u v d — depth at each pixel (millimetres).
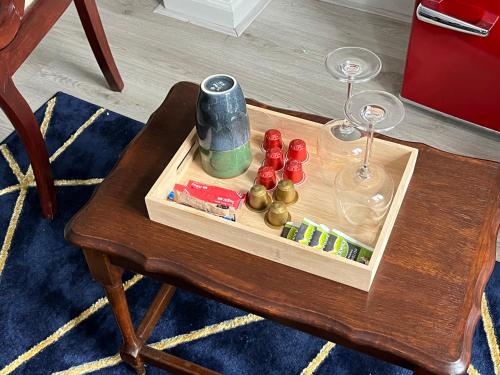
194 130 1130
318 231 998
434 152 1128
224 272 981
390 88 1934
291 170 1086
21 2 1362
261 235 958
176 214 1012
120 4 2264
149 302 1466
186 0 2154
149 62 2057
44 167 1547
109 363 1374
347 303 939
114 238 1032
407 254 990
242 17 2172
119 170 1126
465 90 1728
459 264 975
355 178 1054
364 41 2090
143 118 1887
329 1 2230
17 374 1366
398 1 2117
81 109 1903
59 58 2076
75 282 1511
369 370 1337
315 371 1343
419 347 888
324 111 1897
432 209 1046
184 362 1281
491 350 1355
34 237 1600
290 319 938
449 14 1568
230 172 1108
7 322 1448
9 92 1396
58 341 1413
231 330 1412
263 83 1979
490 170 1100
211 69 2027
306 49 2076
